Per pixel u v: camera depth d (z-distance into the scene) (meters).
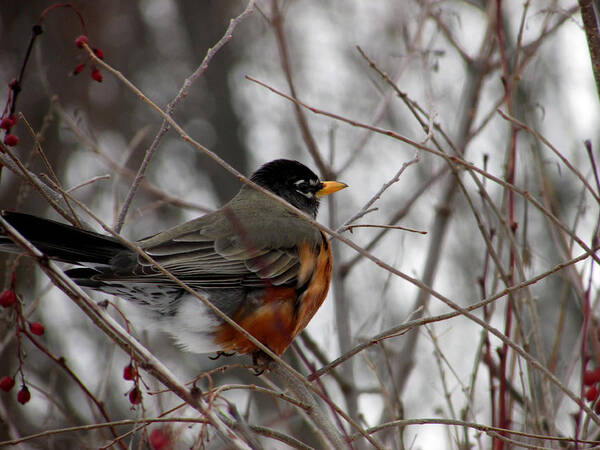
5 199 16.17
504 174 8.51
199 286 8.36
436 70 10.02
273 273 8.65
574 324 13.58
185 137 5.98
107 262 7.62
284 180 10.35
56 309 14.53
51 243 7.50
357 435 6.48
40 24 7.60
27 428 11.38
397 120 16.58
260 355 8.64
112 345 8.55
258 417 14.30
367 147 16.55
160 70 20.20
